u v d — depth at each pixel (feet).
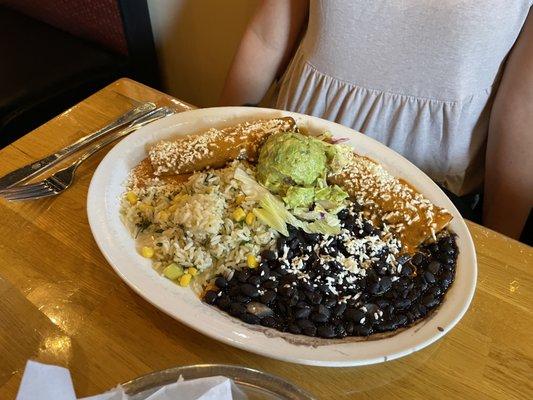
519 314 0.98
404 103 1.55
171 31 2.51
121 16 2.22
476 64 1.43
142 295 0.90
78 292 0.97
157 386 0.76
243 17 2.19
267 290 0.98
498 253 1.10
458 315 0.92
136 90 1.52
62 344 0.88
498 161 1.54
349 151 1.28
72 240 1.07
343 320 0.93
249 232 1.09
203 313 0.90
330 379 0.87
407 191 1.20
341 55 1.54
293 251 1.07
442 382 0.87
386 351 0.86
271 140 1.23
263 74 1.81
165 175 1.26
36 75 2.13
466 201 1.70
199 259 1.03
